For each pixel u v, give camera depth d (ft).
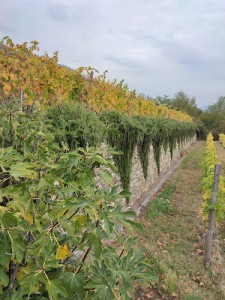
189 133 97.76
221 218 22.34
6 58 16.33
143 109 38.29
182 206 30.68
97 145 16.33
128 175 24.62
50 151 7.32
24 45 17.70
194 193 36.68
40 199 5.74
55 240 5.34
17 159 5.91
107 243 17.20
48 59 20.17
